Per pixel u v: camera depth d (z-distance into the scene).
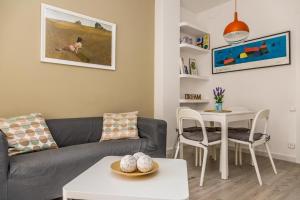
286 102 3.08
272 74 3.23
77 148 1.94
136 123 2.59
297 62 2.92
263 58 3.31
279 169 2.61
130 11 3.13
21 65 2.18
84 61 2.63
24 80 2.20
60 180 1.68
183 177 1.24
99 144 2.10
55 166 1.66
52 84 2.40
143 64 3.30
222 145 2.34
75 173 1.76
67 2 2.51
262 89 3.34
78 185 1.12
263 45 3.31
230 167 2.69
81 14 2.61
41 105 2.32
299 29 2.92
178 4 3.62
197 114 2.23
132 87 3.16
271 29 3.25
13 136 1.80
